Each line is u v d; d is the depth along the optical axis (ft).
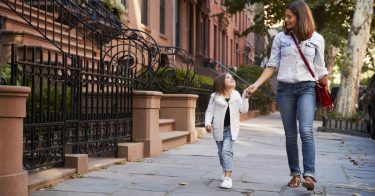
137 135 25.25
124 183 17.95
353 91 54.75
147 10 53.36
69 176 18.34
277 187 17.93
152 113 25.54
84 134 20.30
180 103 33.42
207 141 34.63
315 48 16.92
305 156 16.67
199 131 37.42
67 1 26.35
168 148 29.27
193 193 16.57
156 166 22.31
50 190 16.21
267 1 76.69
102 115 21.77
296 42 16.97
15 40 26.35
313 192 17.17
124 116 24.12
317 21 78.69
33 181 16.11
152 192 16.56
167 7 61.36
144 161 23.75
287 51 17.07
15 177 13.93
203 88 41.04
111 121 22.65
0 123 13.71
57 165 18.83
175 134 30.27
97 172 20.06
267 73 17.69
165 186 17.66
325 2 68.90
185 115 33.40
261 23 81.76
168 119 32.89
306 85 16.88
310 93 16.89
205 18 87.61
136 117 25.22
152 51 31.50
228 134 18.07
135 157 23.94
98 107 21.40
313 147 16.62
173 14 63.16
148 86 27.78
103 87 21.65
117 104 23.16
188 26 72.54
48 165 17.85
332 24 78.43
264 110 87.25
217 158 25.46
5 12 28.09
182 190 17.04
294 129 17.47
